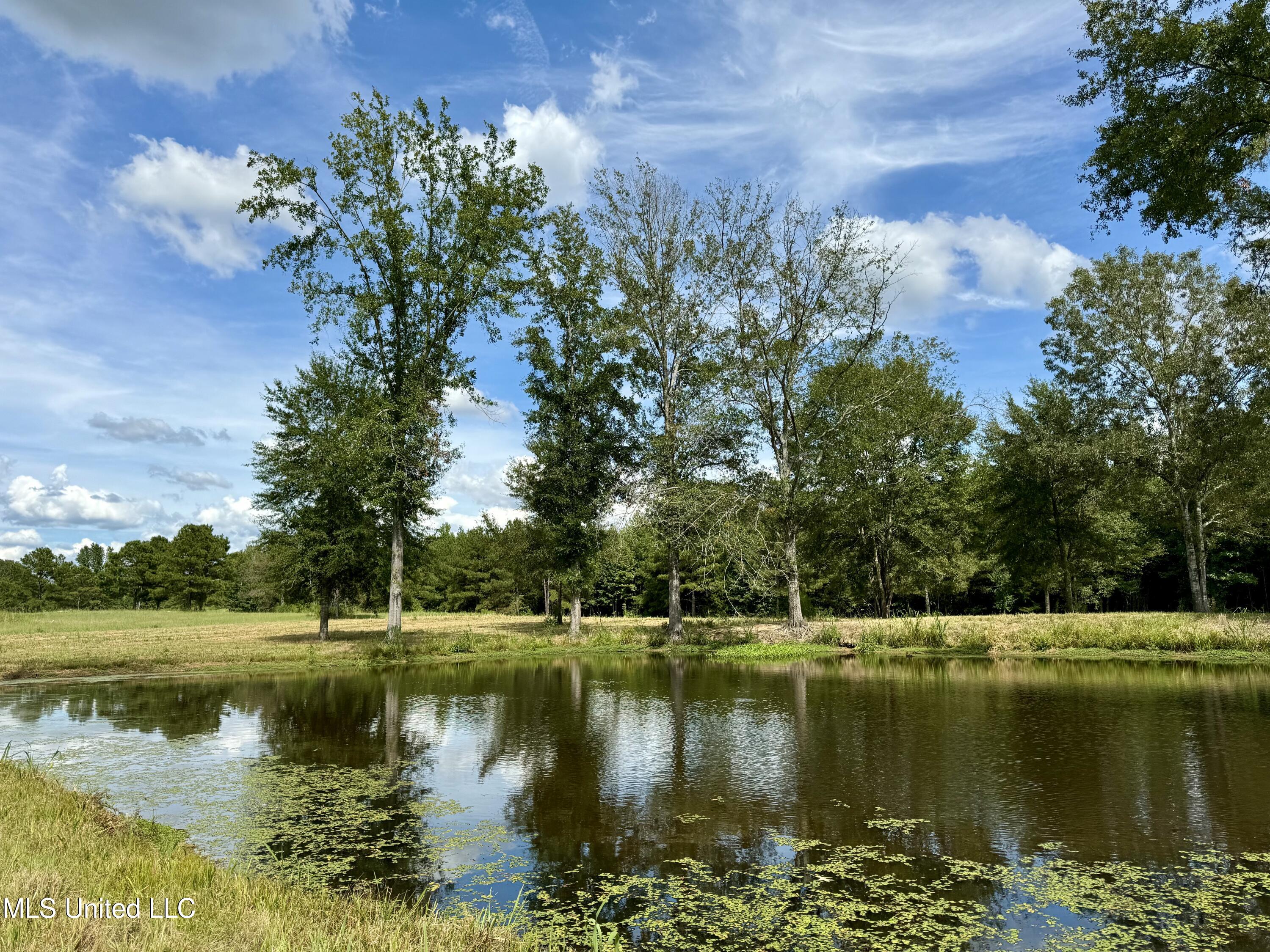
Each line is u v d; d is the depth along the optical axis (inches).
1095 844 293.7
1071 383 1357.0
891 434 1328.7
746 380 1151.0
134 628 1716.3
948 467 1512.1
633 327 1224.8
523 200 1056.8
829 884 261.6
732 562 1219.9
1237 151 580.4
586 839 308.5
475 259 1057.5
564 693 722.8
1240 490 1235.9
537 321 1311.5
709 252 1173.1
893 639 1093.8
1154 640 932.6
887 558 1459.2
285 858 286.8
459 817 337.1
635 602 2731.3
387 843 303.9
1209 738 464.4
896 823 323.3
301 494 1253.7
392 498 1063.0
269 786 389.7
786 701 653.9
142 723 567.5
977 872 269.4
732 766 426.6
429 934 188.1
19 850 213.3
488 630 1567.4
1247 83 557.6
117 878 201.8
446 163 1033.5
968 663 905.5
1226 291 1161.4
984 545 1662.2
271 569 1381.6
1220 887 251.6
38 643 1195.9
